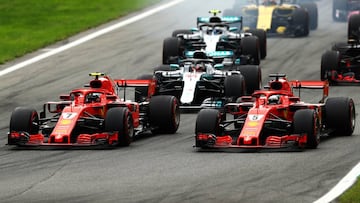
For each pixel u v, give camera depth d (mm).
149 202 52219
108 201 52656
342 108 72562
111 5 163000
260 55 116312
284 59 116438
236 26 133375
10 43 130375
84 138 69250
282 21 133875
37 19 149125
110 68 113062
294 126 67250
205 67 89312
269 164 62219
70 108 70875
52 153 68438
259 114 68250
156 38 133375
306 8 141125
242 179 57750
